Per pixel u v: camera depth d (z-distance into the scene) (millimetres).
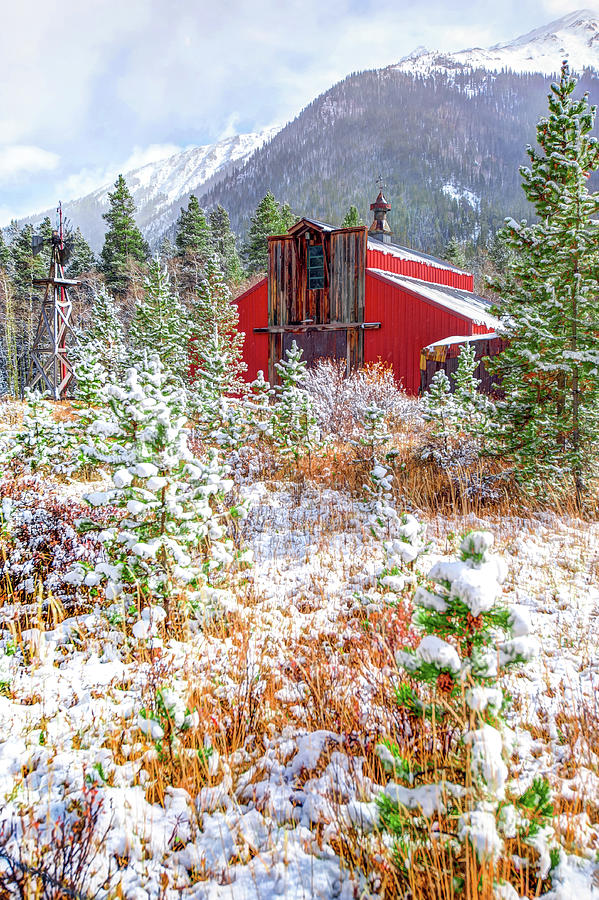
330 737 3775
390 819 2615
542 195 9820
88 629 5285
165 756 3490
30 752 3588
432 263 32312
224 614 5562
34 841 2822
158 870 2830
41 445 10508
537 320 9547
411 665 2699
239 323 27656
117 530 5277
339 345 24156
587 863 2713
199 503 5422
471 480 10258
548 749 3684
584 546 7883
